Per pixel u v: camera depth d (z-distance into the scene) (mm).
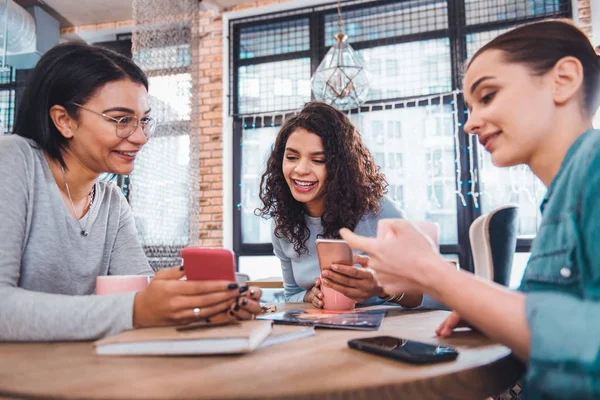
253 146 4719
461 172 4051
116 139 1022
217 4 4660
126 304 738
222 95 4707
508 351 654
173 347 632
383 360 600
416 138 4188
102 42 5168
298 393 456
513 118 685
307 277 1688
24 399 473
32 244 982
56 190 1031
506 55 691
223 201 4609
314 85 3275
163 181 4086
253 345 645
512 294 544
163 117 4102
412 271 591
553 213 642
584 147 621
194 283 728
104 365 585
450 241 4070
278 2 4543
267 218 1818
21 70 4602
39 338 736
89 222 1120
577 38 681
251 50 4777
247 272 4699
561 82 673
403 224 615
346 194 1601
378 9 4398
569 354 470
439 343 728
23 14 4156
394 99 4238
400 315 1093
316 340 754
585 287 567
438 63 4176
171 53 4207
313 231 1688
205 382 495
